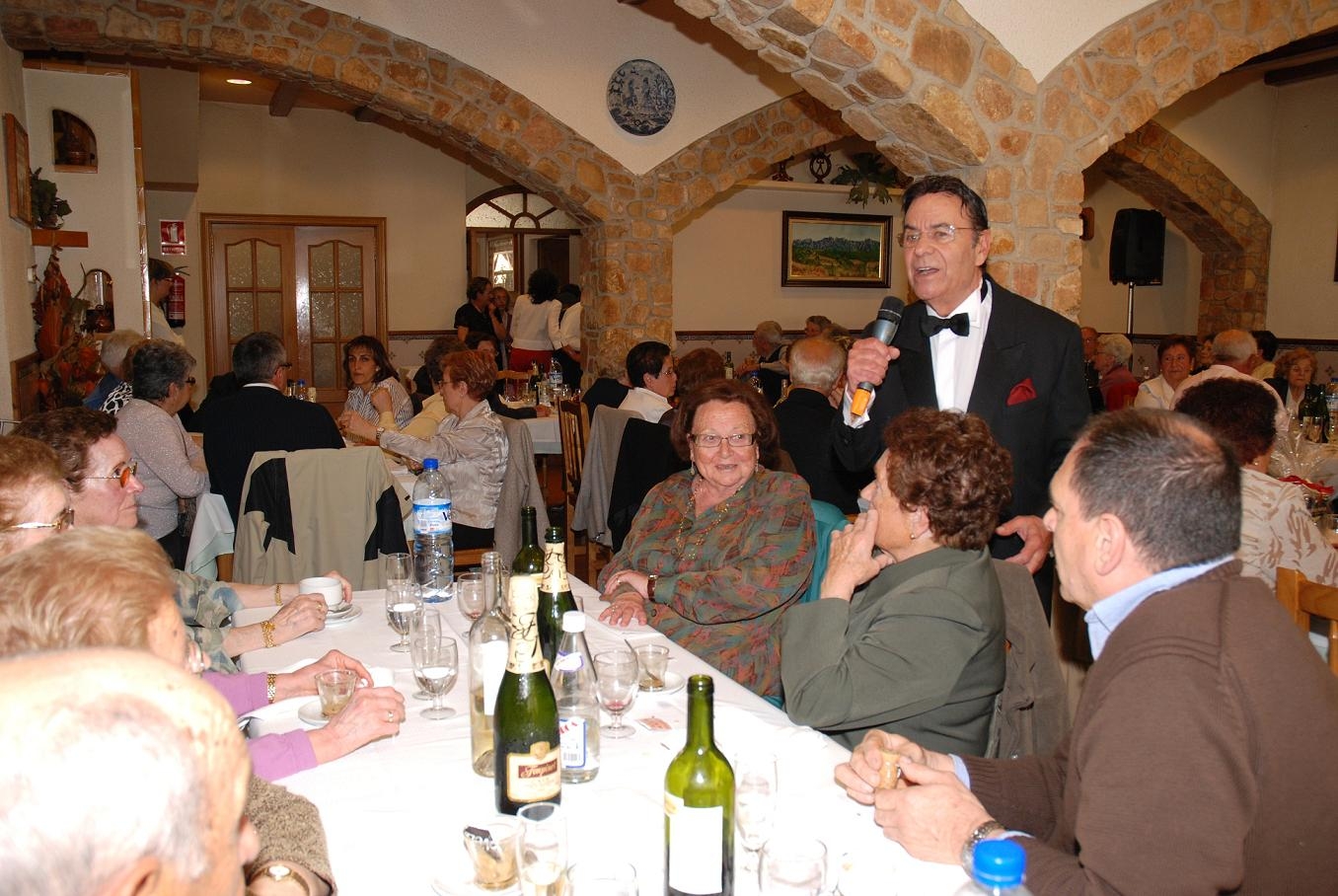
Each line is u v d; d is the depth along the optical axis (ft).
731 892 3.98
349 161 31.68
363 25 21.33
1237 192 31.14
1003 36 15.34
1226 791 3.56
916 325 8.89
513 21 22.47
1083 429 4.31
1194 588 3.91
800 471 11.54
